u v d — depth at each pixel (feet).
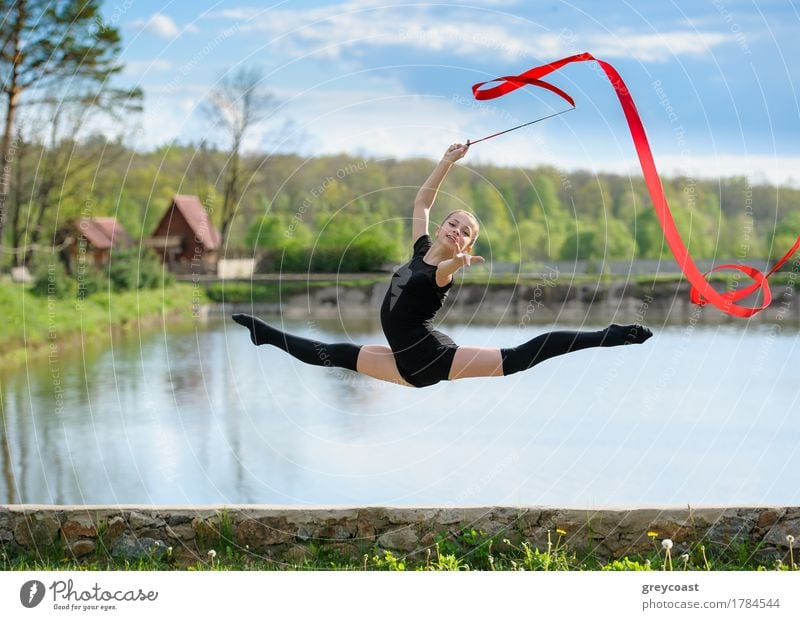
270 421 54.34
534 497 37.73
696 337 91.61
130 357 80.69
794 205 137.59
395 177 116.98
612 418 55.62
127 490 39.65
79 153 101.04
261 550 23.40
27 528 23.40
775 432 50.67
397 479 40.93
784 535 22.99
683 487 39.19
